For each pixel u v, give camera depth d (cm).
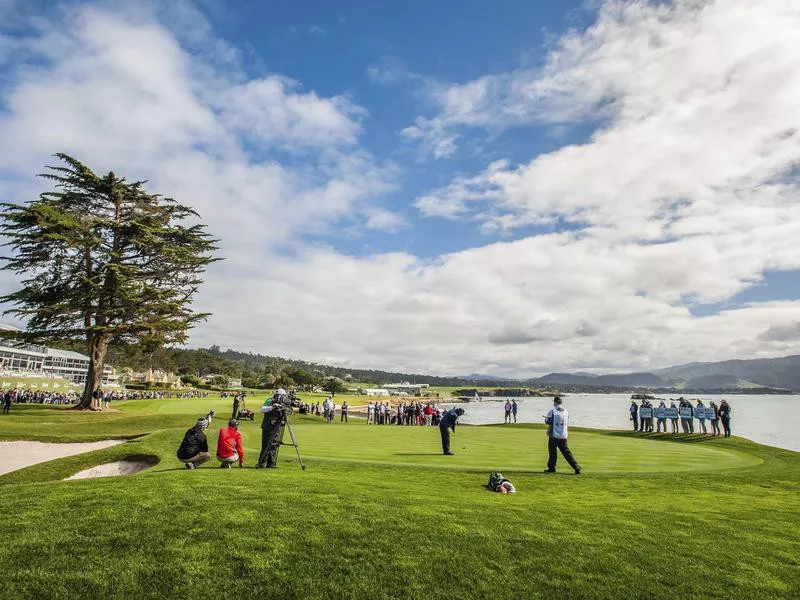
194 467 1273
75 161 3922
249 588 574
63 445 2116
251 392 12319
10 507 798
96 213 4094
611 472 1395
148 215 4209
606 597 584
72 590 555
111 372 12656
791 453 2073
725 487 1242
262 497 864
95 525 716
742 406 18862
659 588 606
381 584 591
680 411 2972
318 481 1048
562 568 643
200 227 4419
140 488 919
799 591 613
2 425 2636
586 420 8500
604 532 775
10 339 3938
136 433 2417
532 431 3209
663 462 1691
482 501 940
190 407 5191
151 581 577
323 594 569
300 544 673
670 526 829
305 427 3172
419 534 720
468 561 648
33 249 3784
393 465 1363
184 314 4206
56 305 3691
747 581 630
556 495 1071
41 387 8794
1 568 589
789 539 791
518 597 578
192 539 676
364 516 780
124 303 3931
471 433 2919
